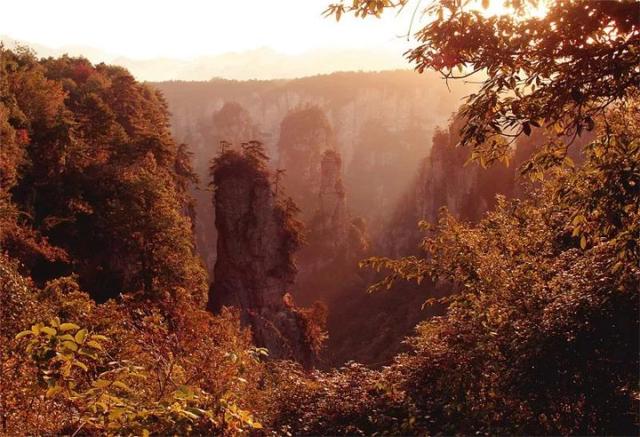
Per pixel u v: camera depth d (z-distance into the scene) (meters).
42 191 37.75
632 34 5.03
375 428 9.18
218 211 54.78
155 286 36.53
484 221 13.40
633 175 5.59
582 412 7.97
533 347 7.71
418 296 81.88
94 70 82.38
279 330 52.03
